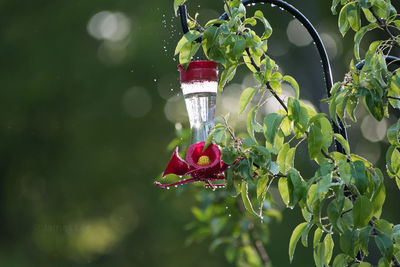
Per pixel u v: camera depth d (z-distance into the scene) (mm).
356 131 17000
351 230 3246
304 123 3215
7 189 20922
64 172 20156
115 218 20625
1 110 19688
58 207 20766
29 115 19750
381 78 3311
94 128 19719
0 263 20844
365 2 3443
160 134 19656
